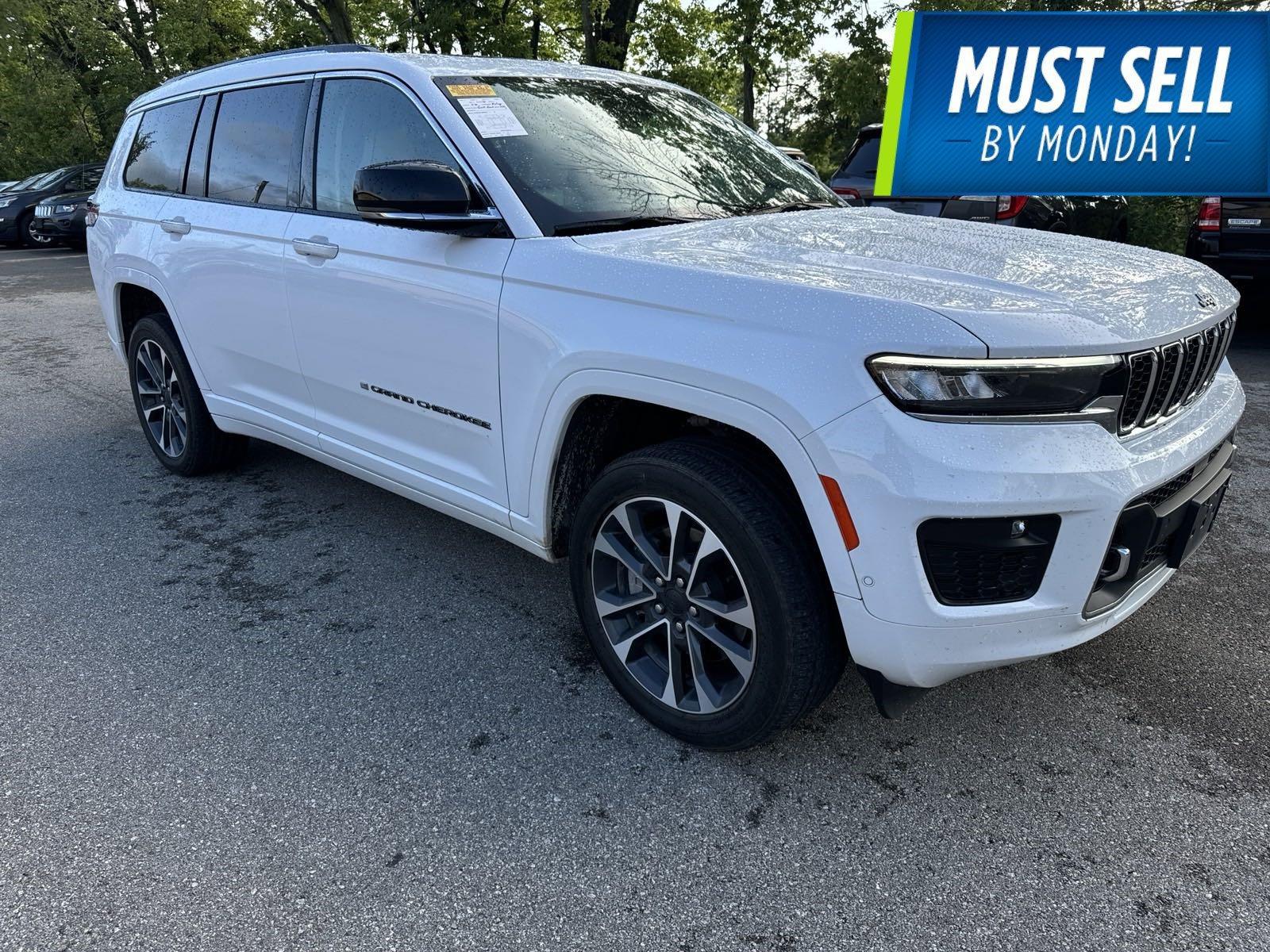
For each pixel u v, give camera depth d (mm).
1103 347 1887
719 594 2236
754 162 3338
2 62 27281
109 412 5738
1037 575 1920
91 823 2113
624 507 2350
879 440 1825
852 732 2455
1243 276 6805
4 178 30781
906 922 1839
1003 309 1885
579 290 2314
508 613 3121
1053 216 8617
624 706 2586
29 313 9773
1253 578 3297
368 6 18875
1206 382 2416
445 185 2438
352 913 1860
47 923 1828
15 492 4316
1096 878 1945
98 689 2672
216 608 3168
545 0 19359
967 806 2174
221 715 2545
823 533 1935
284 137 3340
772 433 1947
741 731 2229
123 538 3770
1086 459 1864
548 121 2869
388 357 2930
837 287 1983
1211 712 2523
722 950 1777
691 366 2047
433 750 2391
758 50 20578
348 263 2975
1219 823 2102
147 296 4387
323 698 2627
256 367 3629
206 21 22578
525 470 2566
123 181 4414
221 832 2088
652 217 2703
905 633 1913
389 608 3160
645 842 2062
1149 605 3129
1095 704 2566
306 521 3928
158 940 1790
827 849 2039
